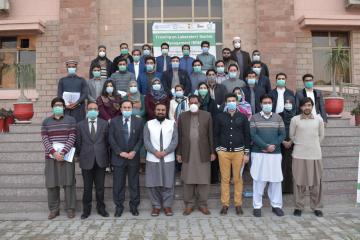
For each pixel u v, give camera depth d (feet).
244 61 34.17
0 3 43.24
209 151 25.75
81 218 24.77
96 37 43.32
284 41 42.80
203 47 34.27
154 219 24.53
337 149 31.99
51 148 24.62
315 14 43.91
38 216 25.49
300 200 24.97
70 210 25.23
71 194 25.27
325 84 44.32
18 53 44.83
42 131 25.22
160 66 33.91
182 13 45.68
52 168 24.88
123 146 25.13
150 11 45.62
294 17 43.73
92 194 27.20
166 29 41.55
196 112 25.75
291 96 28.09
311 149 24.80
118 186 25.26
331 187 28.91
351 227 22.38
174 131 25.63
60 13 43.34
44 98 43.70
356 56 44.11
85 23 43.14
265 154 25.07
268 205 27.43
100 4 45.01
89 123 25.25
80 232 22.11
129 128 25.49
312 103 25.16
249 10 44.98
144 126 25.96
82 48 42.96
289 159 27.12
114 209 26.73
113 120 25.50
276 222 23.59
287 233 21.47
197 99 25.89
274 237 20.84
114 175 25.35
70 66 29.53
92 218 24.86
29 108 36.27
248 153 25.68
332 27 43.55
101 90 30.07
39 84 43.86
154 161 25.31
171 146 25.20
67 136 25.17
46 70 43.91
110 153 26.21
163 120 25.79
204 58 34.14
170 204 25.50
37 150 32.07
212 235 21.29
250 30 44.80
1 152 31.60
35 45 44.45
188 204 25.70
